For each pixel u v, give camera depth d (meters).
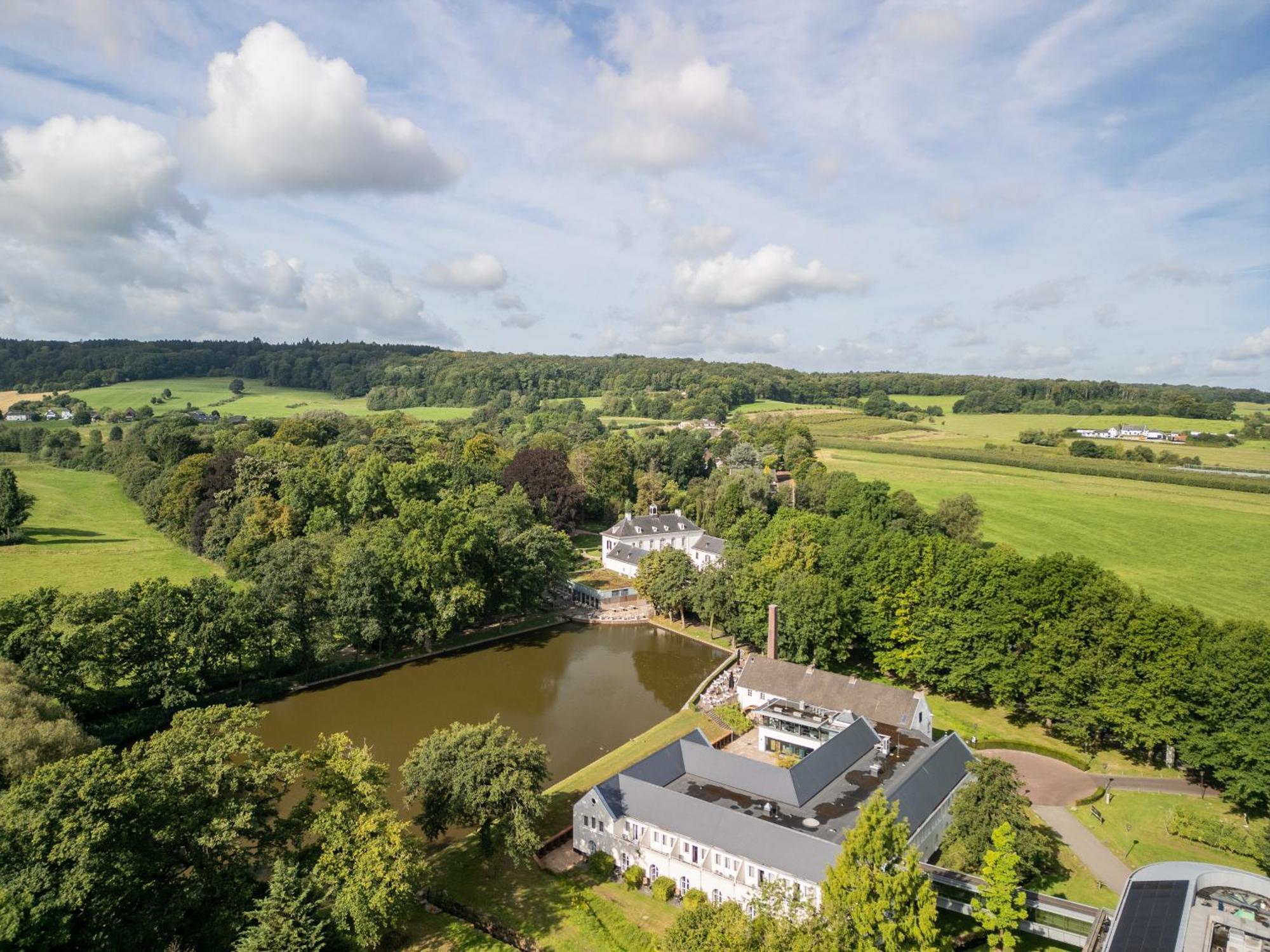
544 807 60.53
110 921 42.22
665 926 54.56
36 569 137.50
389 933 51.78
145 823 45.19
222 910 46.06
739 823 58.41
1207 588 126.88
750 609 112.50
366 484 154.25
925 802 64.31
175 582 134.88
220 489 159.88
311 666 105.88
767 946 40.41
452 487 175.50
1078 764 80.25
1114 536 155.50
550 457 189.38
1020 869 57.56
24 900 38.62
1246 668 70.62
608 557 167.75
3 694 63.28
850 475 184.12
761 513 158.50
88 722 82.88
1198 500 180.75
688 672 111.31
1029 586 91.50
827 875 44.38
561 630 130.62
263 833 51.47
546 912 55.12
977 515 152.75
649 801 62.41
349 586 108.44
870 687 85.75
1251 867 62.56
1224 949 44.09
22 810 42.53
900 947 41.53
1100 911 52.84
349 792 52.91
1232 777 70.75
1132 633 81.25
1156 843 66.31
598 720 93.25
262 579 103.12
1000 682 89.94
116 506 193.00
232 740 51.03
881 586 102.44
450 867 61.16
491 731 64.12
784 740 83.69
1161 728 76.31
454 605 114.94
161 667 87.88
